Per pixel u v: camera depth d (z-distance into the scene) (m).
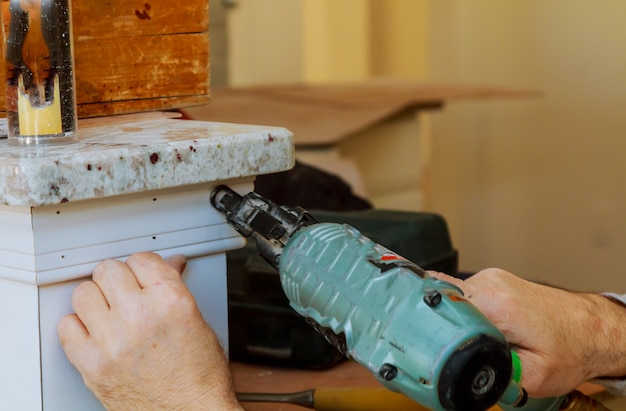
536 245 4.21
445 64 4.19
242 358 1.16
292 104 2.80
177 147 0.77
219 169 0.81
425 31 4.16
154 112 0.97
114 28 0.91
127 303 0.75
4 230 0.75
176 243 0.83
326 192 1.61
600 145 3.98
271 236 0.79
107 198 0.77
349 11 3.92
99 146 0.76
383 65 4.16
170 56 0.97
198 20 0.98
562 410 0.93
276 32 3.89
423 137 4.23
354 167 2.19
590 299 0.94
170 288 0.75
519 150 4.17
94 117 0.92
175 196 0.82
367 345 0.68
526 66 4.06
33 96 0.76
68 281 0.78
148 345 0.74
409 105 2.78
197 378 0.75
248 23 3.88
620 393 0.96
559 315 0.88
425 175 4.13
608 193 4.00
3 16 0.76
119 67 0.93
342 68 3.97
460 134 4.24
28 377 0.79
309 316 0.74
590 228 4.07
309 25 3.90
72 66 0.79
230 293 1.14
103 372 0.75
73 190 0.71
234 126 0.89
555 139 4.08
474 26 4.13
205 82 1.00
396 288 0.69
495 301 0.84
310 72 3.95
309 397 1.00
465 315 0.65
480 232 4.31
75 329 0.77
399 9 4.12
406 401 0.96
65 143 0.78
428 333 0.65
